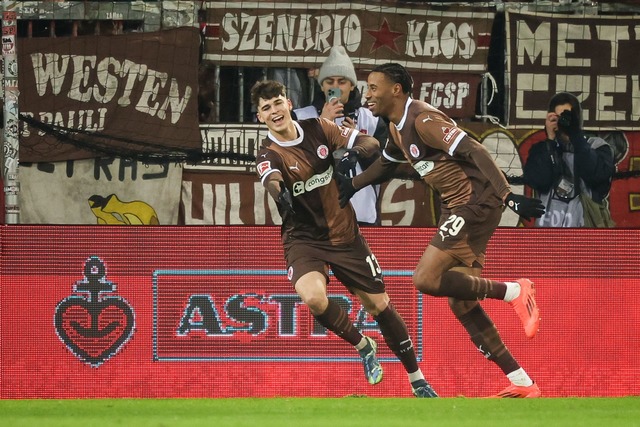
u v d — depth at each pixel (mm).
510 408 21156
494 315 27875
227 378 27766
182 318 27859
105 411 21141
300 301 27844
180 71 29391
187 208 29422
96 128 29219
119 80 29281
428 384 26578
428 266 23734
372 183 24672
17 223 28078
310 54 29594
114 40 29234
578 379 27953
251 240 27922
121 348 27875
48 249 27938
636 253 28203
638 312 28156
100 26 29453
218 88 29484
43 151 29141
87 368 27859
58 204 29250
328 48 29578
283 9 29500
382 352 27656
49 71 29219
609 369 28047
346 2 29484
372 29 29594
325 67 28922
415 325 27781
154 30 29453
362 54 29594
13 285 27906
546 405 22047
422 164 24188
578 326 28016
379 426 17188
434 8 29641
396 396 27562
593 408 21297
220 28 29469
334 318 23891
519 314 24375
